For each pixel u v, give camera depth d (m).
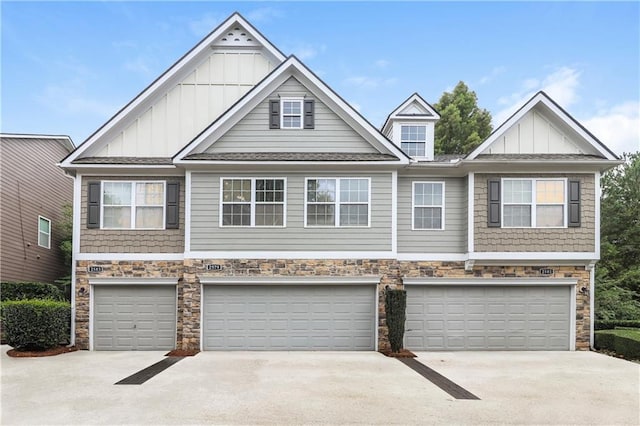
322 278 14.95
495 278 15.35
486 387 10.29
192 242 15.02
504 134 15.59
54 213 22.81
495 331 15.40
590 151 15.45
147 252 15.45
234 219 15.09
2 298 17.64
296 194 15.16
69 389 9.90
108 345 15.29
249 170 15.20
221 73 16.97
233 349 14.98
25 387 10.10
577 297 15.34
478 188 15.20
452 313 15.45
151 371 11.70
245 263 14.98
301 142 15.48
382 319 14.95
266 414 8.22
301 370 11.84
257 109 15.58
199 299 14.93
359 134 15.53
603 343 14.93
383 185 15.22
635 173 25.36
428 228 15.65
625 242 25.11
